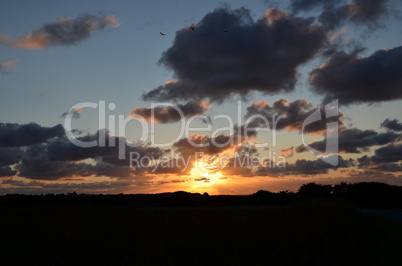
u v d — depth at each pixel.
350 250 20.77
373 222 35.69
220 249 22.08
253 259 19.88
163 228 31.61
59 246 23.66
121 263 19.67
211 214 44.81
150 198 95.94
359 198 80.62
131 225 34.22
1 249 22.80
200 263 19.19
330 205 47.44
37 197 95.94
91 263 19.70
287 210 49.00
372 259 19.98
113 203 91.19
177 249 22.28
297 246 22.23
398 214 48.44
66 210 54.81
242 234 26.78
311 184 91.88
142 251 22.11
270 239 24.44
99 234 28.80
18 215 46.50
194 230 29.80
